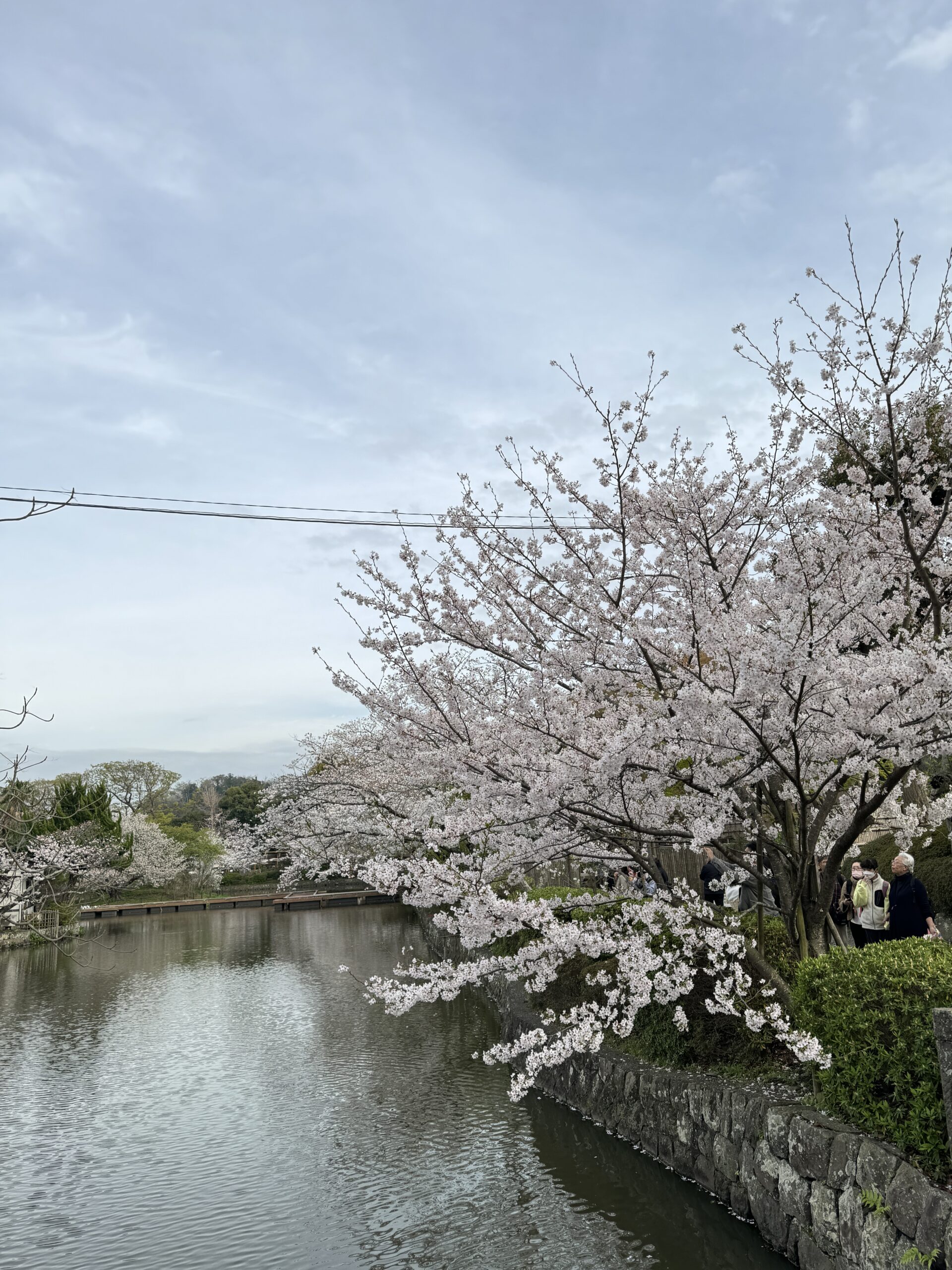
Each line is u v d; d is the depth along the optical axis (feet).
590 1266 18.53
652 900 22.33
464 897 22.77
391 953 75.51
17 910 51.80
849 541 22.29
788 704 18.74
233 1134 30.09
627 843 25.82
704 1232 19.58
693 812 21.53
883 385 19.92
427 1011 48.93
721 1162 20.49
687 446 23.09
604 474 22.13
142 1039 47.03
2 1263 21.02
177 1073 39.29
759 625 21.34
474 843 26.68
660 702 20.53
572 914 29.96
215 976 69.56
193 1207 23.88
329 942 88.38
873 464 22.95
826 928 24.71
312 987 60.23
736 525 23.24
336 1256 20.17
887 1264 14.25
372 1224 21.68
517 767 21.74
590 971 29.32
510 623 24.26
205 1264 20.36
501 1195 22.74
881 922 27.73
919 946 18.26
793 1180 17.44
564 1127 27.45
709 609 20.59
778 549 23.25
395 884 23.11
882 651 18.99
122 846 115.03
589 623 23.56
